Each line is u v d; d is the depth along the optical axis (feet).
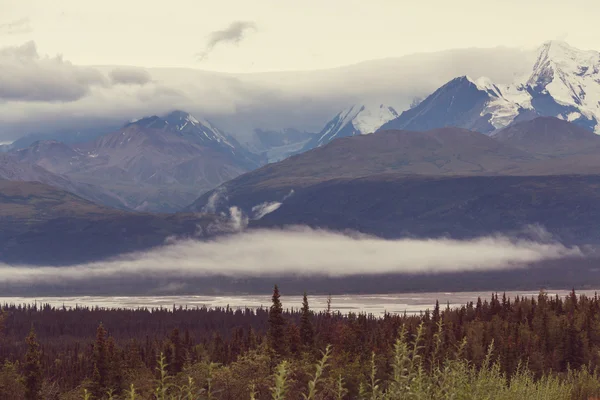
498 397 247.09
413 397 200.03
